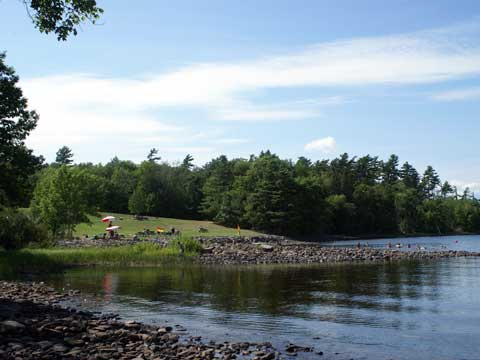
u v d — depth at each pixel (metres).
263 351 16.84
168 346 17.22
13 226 53.50
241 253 61.06
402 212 158.88
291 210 124.50
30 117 47.03
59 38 16.69
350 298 29.17
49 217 71.25
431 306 26.45
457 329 21.00
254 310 25.33
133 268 47.31
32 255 46.00
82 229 97.50
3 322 17.67
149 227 110.25
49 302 26.39
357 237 137.50
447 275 41.28
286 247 76.12
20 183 45.44
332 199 146.62
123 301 27.86
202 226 122.50
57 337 17.08
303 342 18.80
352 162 183.38
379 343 18.67
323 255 62.06
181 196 149.12
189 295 30.22
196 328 21.11
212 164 184.00
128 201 138.50
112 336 17.66
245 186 138.62
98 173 164.00
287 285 34.97
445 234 161.00
